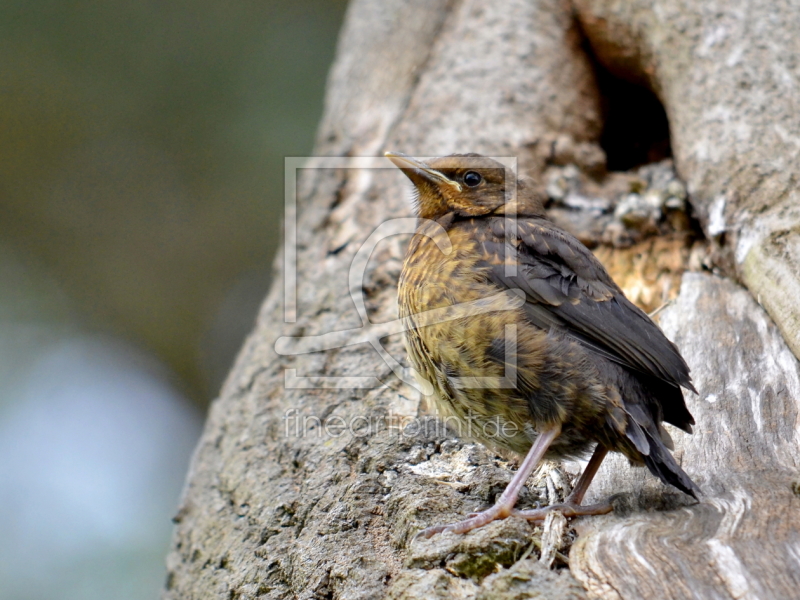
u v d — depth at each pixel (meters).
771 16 10.60
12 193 19.33
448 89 12.16
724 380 7.52
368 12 15.16
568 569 5.56
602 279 7.19
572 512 6.15
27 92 19.28
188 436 18.27
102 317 19.19
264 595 6.73
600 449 6.67
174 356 19.33
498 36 12.66
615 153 12.57
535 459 6.43
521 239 7.31
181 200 19.84
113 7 19.73
